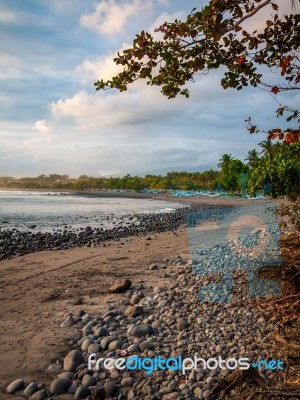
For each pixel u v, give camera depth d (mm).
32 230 28984
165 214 46062
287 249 5832
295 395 2803
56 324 6867
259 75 2896
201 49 2748
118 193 177125
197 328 6184
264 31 2771
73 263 13602
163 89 3002
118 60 2859
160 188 178875
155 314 7195
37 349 5703
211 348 5273
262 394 2938
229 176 90438
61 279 10852
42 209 60250
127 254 15375
